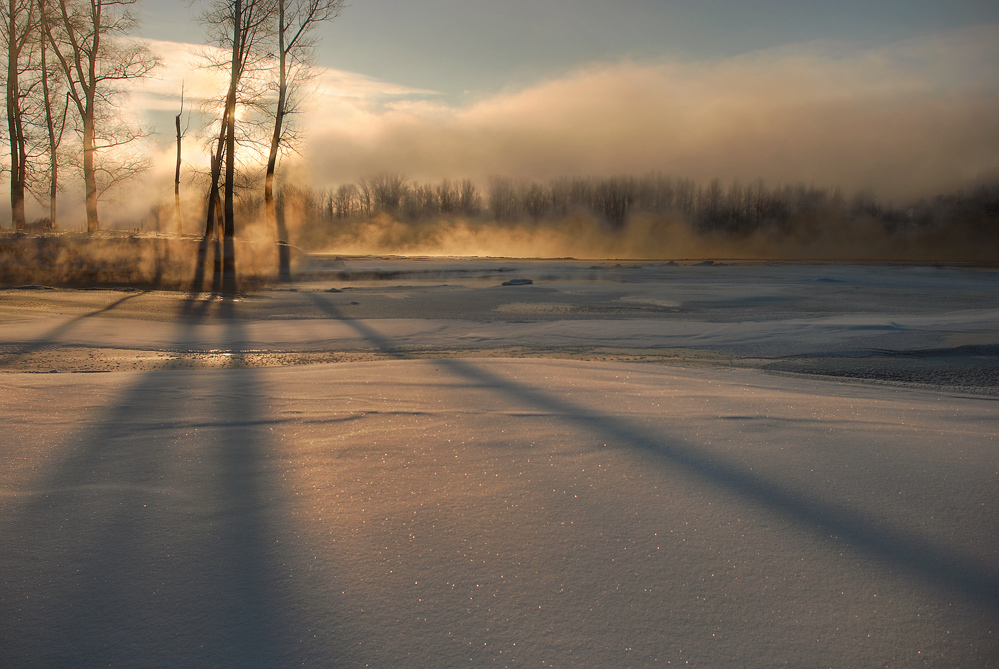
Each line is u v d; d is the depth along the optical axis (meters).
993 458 3.05
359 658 1.57
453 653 1.59
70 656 1.58
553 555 2.07
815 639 1.65
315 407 4.08
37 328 8.74
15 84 20.81
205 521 2.31
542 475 2.80
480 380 5.04
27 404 4.07
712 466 2.93
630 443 3.30
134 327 9.26
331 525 2.28
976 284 22.97
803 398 4.50
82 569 1.96
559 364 5.87
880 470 2.88
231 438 3.36
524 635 1.66
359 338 8.87
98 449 3.14
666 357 7.61
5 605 1.78
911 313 12.62
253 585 1.89
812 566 2.01
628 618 1.73
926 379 6.28
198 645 1.62
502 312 12.43
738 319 11.54
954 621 1.73
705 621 1.72
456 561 2.03
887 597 1.84
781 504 2.48
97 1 20.38
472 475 2.80
